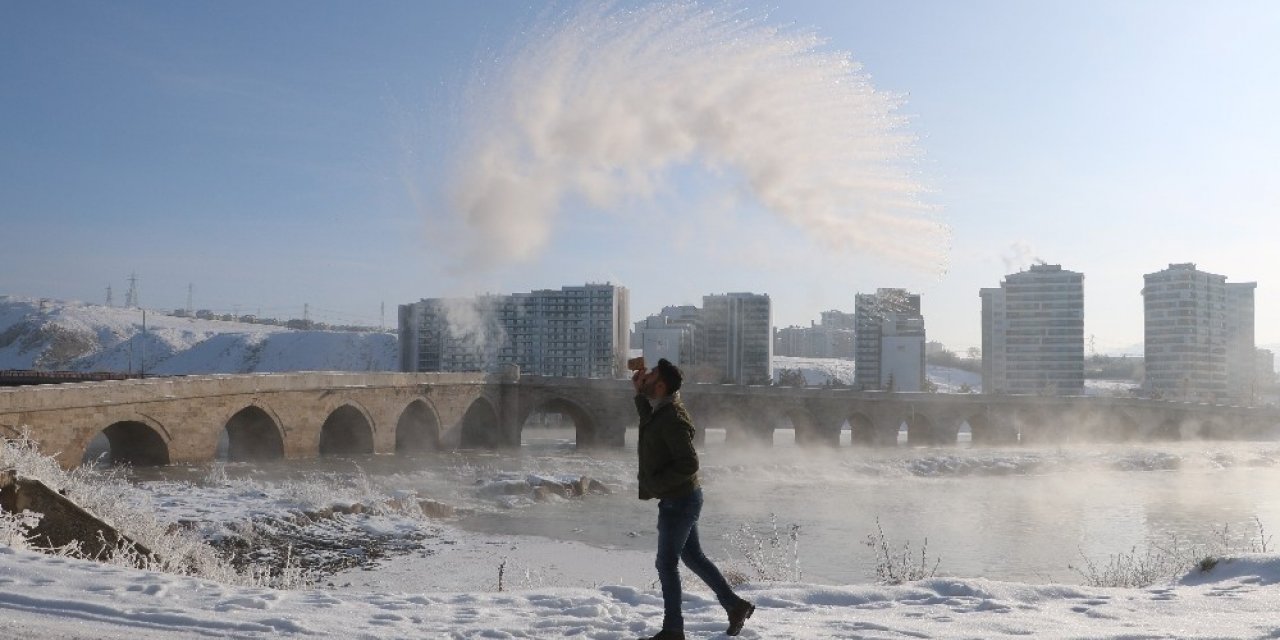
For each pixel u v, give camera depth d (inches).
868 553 1272.1
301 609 332.8
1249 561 430.6
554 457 2824.8
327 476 1891.0
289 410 2294.5
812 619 331.9
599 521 1558.8
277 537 1159.0
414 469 2202.3
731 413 3481.8
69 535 636.1
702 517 1658.5
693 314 7347.4
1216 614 335.6
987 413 4143.7
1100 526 1610.5
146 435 1956.2
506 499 1743.4
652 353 6771.7
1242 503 1978.3
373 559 1106.1
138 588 345.7
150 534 727.7
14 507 616.1
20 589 329.1
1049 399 4301.2
